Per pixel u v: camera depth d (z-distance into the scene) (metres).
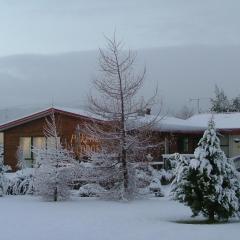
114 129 18.25
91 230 11.33
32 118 28.59
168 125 28.70
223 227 11.70
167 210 15.01
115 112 18.28
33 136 28.81
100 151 18.19
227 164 13.13
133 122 18.39
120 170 17.92
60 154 18.12
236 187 13.12
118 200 17.69
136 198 18.08
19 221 12.81
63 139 26.22
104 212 14.46
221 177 12.83
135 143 18.11
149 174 19.28
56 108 27.02
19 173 21.55
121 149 18.03
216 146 13.16
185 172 13.17
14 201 17.84
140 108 18.61
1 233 11.09
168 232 10.99
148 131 18.66
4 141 29.66
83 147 20.44
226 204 12.77
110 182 18.14
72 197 19.03
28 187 20.44
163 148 27.19
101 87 18.61
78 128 20.47
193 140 34.34
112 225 12.00
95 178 18.08
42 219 13.12
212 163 13.00
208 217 13.16
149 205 16.30
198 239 10.20
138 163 18.20
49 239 10.37
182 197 13.16
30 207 15.88
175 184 13.44
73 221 12.67
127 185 17.84
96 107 18.50
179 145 32.31
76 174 18.17
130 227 11.71
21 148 27.59
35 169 18.58
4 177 20.42
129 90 18.42
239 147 36.50
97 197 18.92
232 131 36.34
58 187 17.92
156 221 12.73
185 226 11.86
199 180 12.88
